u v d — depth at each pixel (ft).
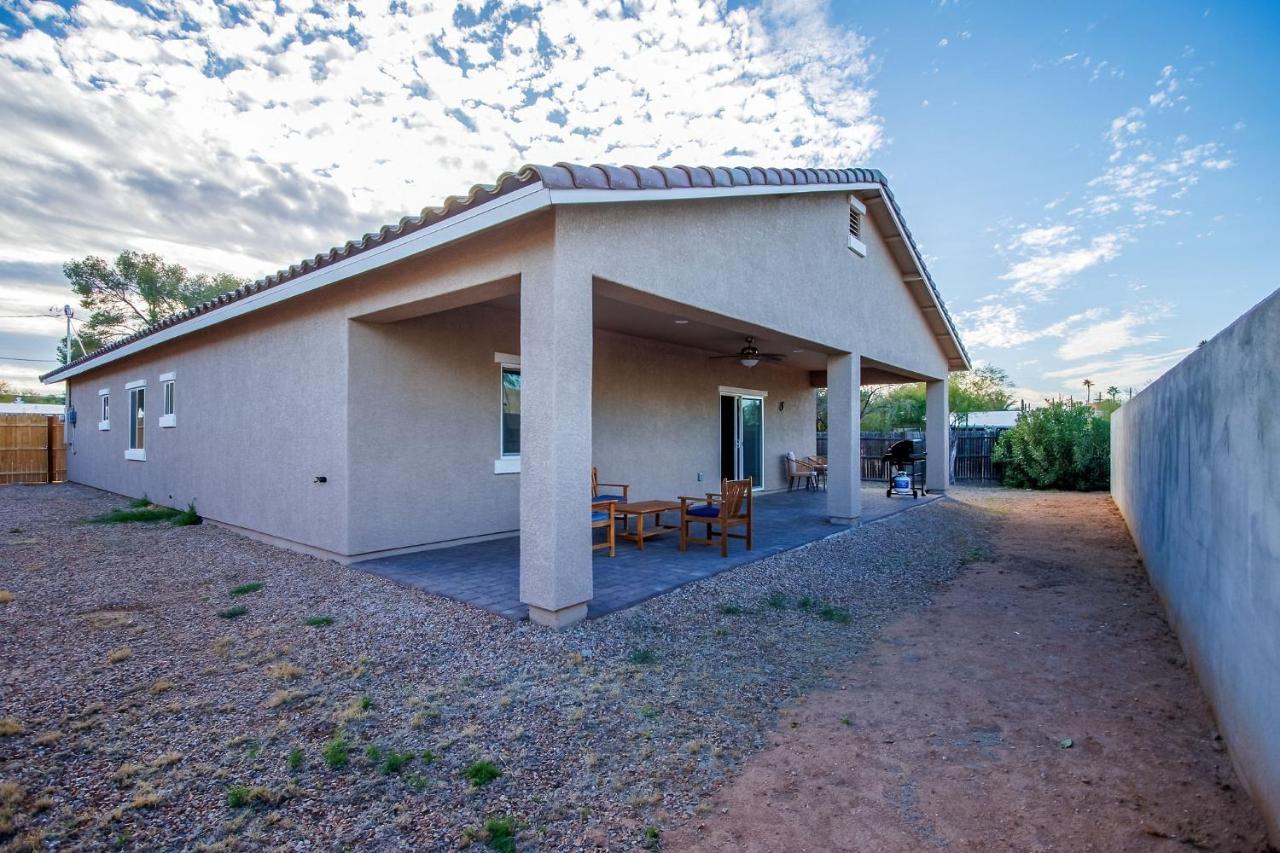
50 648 15.03
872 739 11.61
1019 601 21.17
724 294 22.07
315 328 24.36
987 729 12.03
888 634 17.72
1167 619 18.78
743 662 15.19
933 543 30.96
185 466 34.65
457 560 23.47
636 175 17.19
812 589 21.84
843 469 33.30
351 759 10.38
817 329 28.89
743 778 10.28
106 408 48.34
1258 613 9.39
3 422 57.57
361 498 23.07
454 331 26.27
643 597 18.99
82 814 8.84
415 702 12.42
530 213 15.21
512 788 9.78
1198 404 14.38
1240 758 10.08
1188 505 15.52
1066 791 9.89
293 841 8.42
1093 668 15.12
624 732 11.58
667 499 38.47
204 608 18.19
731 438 46.24
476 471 27.12
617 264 17.49
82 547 26.48
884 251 36.86
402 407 24.35
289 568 22.59
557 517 16.01
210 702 12.32
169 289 117.70
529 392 16.48
